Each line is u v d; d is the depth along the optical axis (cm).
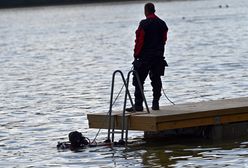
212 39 10331
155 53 2981
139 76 3022
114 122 3036
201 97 4416
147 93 4672
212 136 3047
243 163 2606
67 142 3114
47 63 7931
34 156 2903
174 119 2917
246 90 4644
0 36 15750
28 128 3591
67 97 4759
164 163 2667
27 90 5331
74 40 12606
